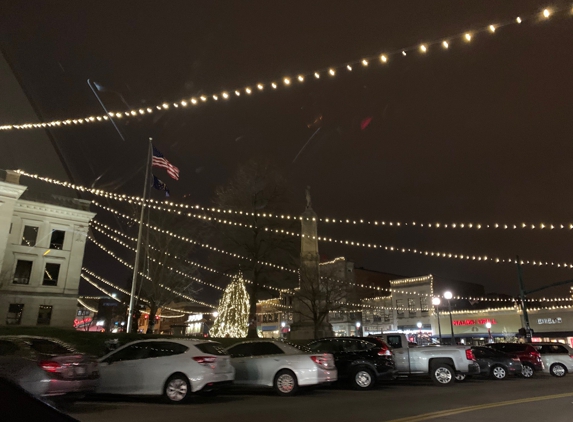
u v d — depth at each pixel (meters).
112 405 9.37
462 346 14.76
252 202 26.42
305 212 27.91
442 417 7.69
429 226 18.44
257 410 8.66
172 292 29.00
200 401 10.09
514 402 9.64
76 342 16.80
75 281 42.19
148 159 21.42
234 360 11.63
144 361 9.84
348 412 8.36
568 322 38.56
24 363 7.66
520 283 28.88
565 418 7.60
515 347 19.20
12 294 38.62
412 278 48.84
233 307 23.84
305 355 11.59
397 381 15.69
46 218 41.97
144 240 28.03
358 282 52.31
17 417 1.86
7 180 38.41
